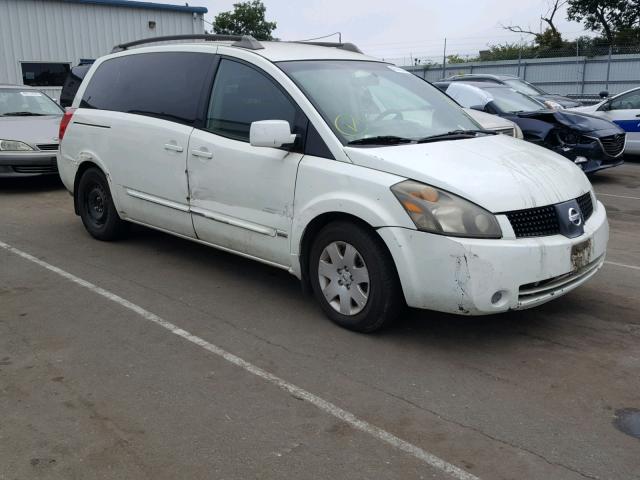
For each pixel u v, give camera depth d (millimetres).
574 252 3979
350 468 2875
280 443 3070
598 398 3469
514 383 3639
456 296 3738
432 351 4051
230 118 4969
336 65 5027
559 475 2820
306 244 4484
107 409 3387
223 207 4996
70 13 20156
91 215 6715
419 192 3834
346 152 4188
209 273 5633
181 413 3346
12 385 3639
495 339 4223
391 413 3336
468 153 4262
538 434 3133
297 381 3686
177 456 2973
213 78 5176
